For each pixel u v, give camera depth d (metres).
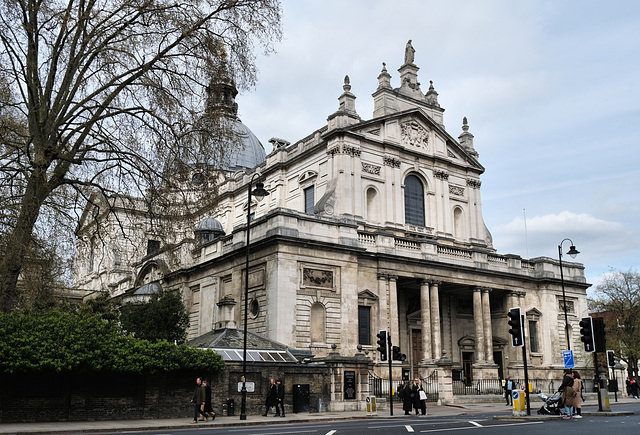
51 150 26.95
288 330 42.22
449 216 60.66
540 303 62.25
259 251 45.41
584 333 29.92
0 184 27.77
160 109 28.75
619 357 73.62
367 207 55.31
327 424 25.80
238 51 29.06
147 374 29.00
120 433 21.81
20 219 25.64
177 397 29.98
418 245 52.62
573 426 20.98
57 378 26.92
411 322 55.53
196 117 29.47
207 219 58.66
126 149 29.34
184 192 30.67
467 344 59.25
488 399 47.75
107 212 31.39
